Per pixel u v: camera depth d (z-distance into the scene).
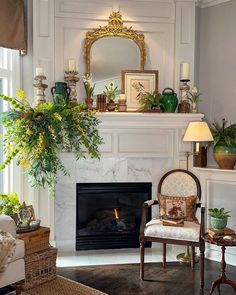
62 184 4.24
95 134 3.92
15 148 3.57
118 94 4.35
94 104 4.27
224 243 3.00
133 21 4.34
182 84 4.33
